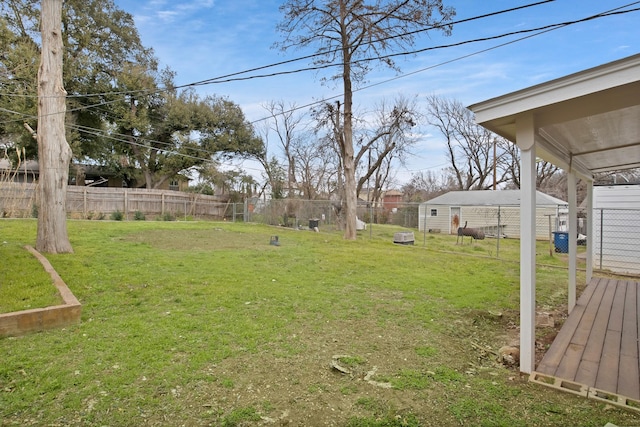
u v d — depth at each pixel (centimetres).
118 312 418
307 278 626
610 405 243
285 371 290
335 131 1596
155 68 2244
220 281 570
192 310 432
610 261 915
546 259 1025
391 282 617
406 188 4119
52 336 346
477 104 298
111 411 229
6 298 411
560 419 227
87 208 1802
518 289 589
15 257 627
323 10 1236
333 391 260
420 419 226
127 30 2081
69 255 707
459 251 1118
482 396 255
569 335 381
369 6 1195
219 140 2358
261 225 1825
